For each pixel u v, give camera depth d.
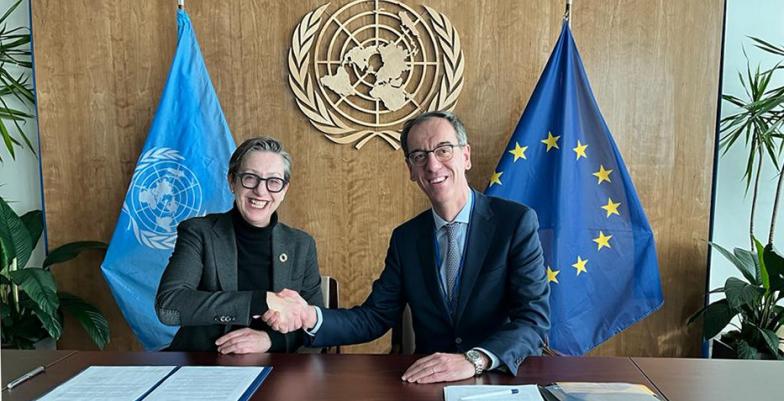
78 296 2.40
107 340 2.22
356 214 2.38
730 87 2.43
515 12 2.30
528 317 1.36
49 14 2.29
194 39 2.24
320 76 2.31
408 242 1.55
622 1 2.29
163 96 2.21
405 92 2.32
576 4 2.29
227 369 1.19
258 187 1.54
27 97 2.37
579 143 2.22
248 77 2.31
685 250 2.38
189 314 1.40
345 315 1.51
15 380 1.13
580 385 1.09
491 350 1.19
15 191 2.48
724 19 2.29
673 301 2.40
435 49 2.30
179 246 1.57
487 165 2.35
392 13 2.30
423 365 1.16
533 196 2.22
